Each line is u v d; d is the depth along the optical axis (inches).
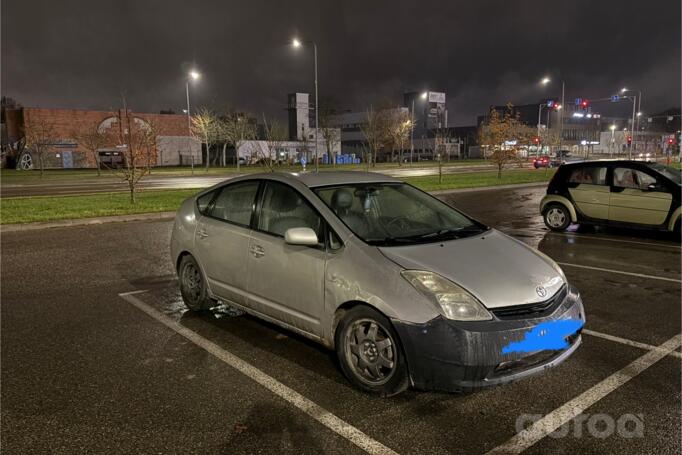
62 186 1061.8
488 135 1240.2
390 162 2746.1
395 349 131.7
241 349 174.4
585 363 161.5
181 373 155.3
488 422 126.0
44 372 156.3
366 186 180.5
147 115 2218.3
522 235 415.5
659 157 2613.2
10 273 287.4
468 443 116.9
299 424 125.5
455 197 764.0
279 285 164.1
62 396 140.6
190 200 220.4
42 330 194.4
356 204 167.9
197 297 208.8
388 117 2377.0
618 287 254.4
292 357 167.2
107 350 174.1
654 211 378.0
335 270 145.2
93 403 136.6
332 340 148.6
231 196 196.9
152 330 194.1
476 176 1255.5
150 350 173.9
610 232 430.6
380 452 113.7
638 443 116.9
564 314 135.8
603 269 293.9
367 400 137.2
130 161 661.3
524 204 664.4
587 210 414.6
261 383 148.1
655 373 154.1
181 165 2336.4
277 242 166.1
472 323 124.6
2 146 2164.1
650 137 4047.7
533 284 136.4
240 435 120.8
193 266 210.2
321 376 152.4
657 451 113.9
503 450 114.3
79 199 709.3
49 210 562.9
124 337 186.5
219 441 118.3
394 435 120.2
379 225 162.7
